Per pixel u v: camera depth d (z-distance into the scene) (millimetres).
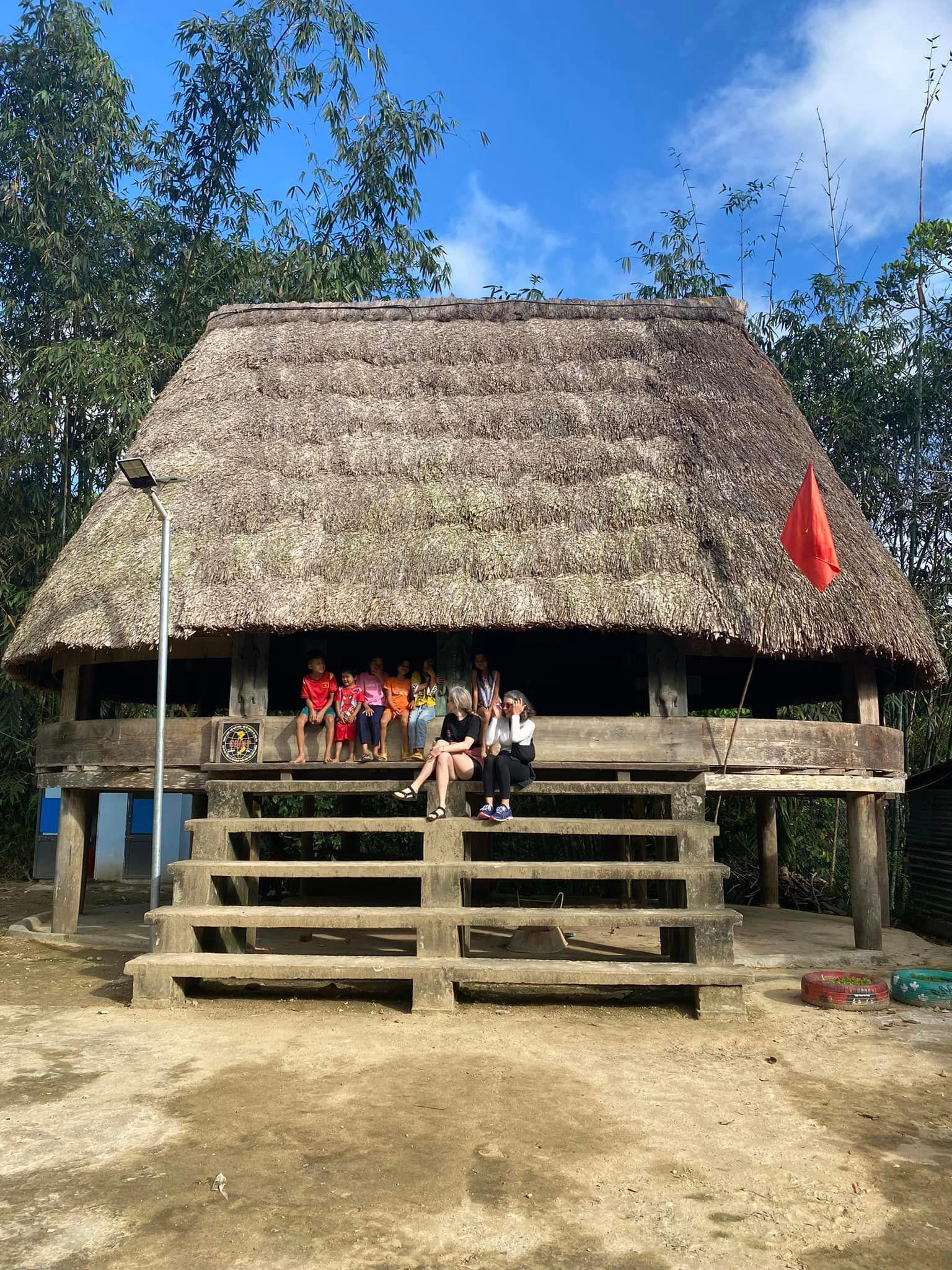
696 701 13109
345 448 8992
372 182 16609
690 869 6699
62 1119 4141
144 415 13320
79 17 15016
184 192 15922
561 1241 3129
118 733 8398
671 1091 4652
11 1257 2971
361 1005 6387
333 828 7102
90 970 7594
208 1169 3641
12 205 14133
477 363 10141
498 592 7434
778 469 8664
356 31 16016
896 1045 5594
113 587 8031
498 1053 5266
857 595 7777
